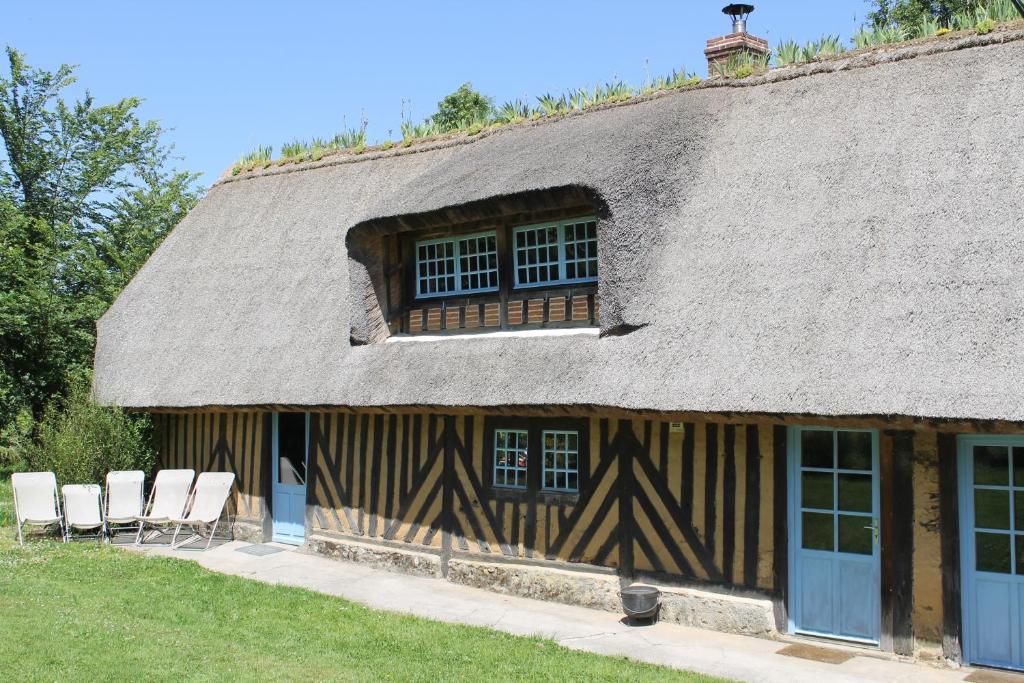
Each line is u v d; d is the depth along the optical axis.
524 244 9.41
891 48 8.88
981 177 7.21
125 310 13.59
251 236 13.16
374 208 10.20
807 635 7.30
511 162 9.66
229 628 7.51
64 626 7.20
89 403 12.61
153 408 11.88
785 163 8.46
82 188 21.11
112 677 6.12
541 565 8.86
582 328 8.81
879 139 8.09
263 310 11.73
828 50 9.52
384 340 10.21
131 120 22.16
